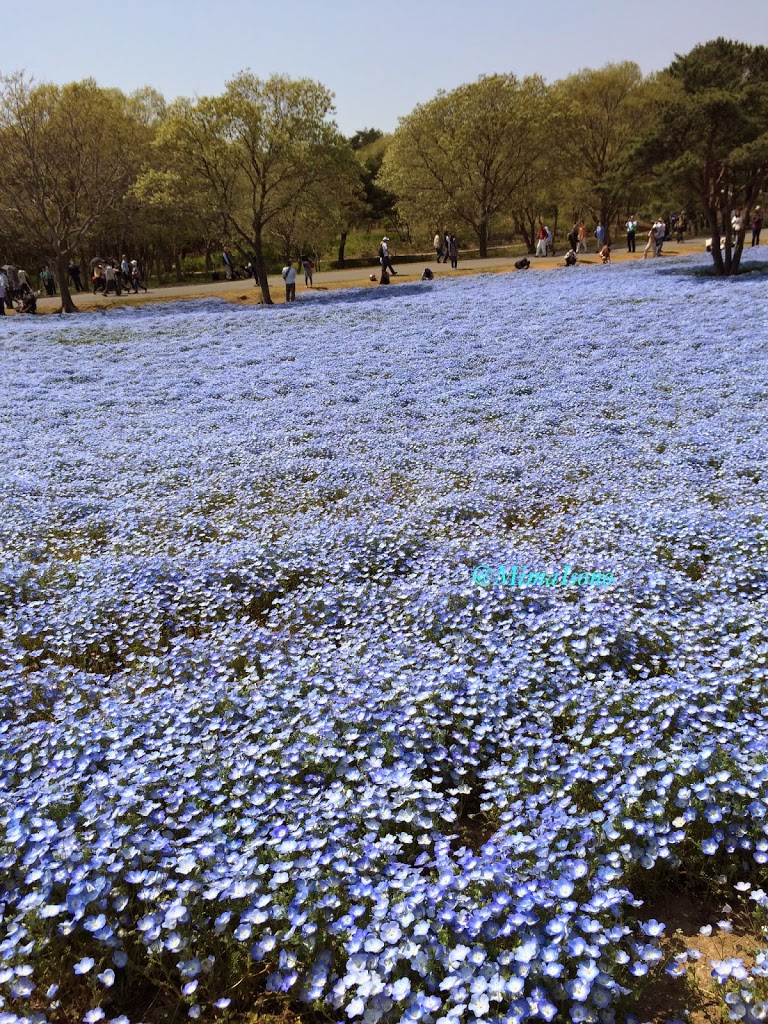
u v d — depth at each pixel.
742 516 7.76
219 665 5.73
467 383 16.23
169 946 3.25
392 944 3.18
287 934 3.26
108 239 53.22
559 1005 3.02
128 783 4.23
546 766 4.36
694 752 4.26
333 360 20.08
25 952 3.21
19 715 5.35
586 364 16.98
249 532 8.61
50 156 32.88
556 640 5.74
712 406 12.76
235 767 4.37
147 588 7.07
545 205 54.47
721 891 3.71
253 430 13.52
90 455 12.17
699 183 27.73
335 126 33.28
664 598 6.29
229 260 50.41
